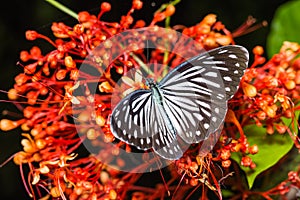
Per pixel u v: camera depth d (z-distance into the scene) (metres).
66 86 0.52
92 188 0.53
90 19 0.54
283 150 0.54
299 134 0.60
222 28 0.58
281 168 0.58
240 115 0.55
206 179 0.53
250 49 0.87
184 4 0.91
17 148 0.85
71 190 0.55
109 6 0.54
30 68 0.54
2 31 0.89
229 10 0.91
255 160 0.54
